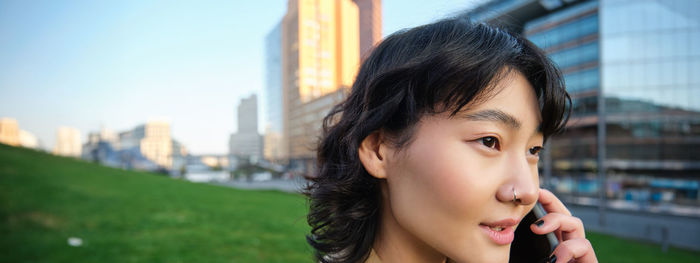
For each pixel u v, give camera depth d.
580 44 30.16
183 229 6.27
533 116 0.62
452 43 0.64
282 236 6.16
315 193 0.90
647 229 12.77
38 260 4.13
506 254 0.60
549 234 0.88
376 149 0.70
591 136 30.03
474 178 0.57
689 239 12.58
